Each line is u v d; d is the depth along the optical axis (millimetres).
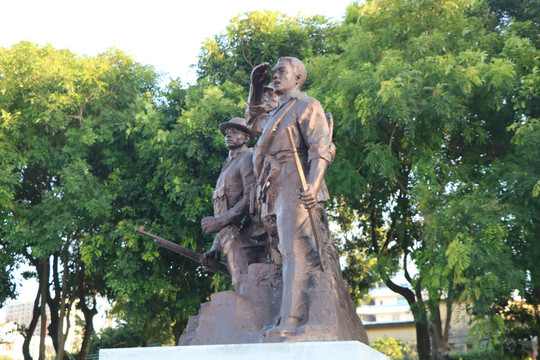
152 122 13578
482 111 11320
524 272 10180
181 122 12586
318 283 4480
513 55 11234
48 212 13391
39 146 14102
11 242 13680
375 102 10125
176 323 15570
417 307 12609
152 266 13688
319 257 4625
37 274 18016
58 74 13992
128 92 14969
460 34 11469
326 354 3766
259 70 5895
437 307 12188
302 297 4504
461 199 10109
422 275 11055
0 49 14078
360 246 16469
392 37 11500
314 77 12211
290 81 5289
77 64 14547
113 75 14742
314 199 4551
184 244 13195
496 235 9414
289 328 4340
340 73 10695
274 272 5043
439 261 10023
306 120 5016
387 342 20984
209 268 6172
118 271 13242
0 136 13727
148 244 12953
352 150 11672
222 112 12766
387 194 12961
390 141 10930
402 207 13117
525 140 9875
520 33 12203
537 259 10523
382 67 10016
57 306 17578
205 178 13047
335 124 11258
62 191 13508
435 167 11008
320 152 4797
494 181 10555
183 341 5520
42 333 15664
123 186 14094
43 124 14469
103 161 14781
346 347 3756
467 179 10734
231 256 5820
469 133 11016
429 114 10281
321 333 4180
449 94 10078
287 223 4773
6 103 14070
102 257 14602
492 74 10117
